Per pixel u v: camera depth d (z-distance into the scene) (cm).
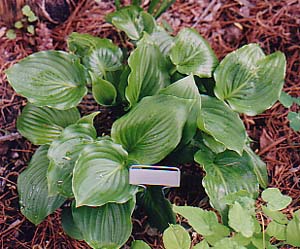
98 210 98
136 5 119
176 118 96
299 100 119
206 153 105
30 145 119
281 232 88
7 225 112
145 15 114
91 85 113
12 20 127
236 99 108
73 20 131
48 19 130
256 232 87
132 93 101
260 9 136
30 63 105
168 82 107
